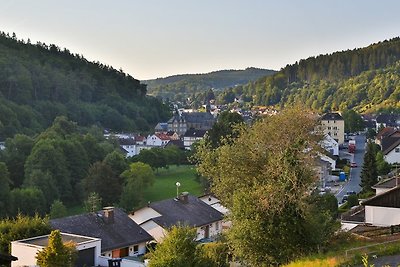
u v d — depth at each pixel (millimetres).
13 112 149125
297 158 28781
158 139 171750
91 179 94312
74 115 189875
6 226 42906
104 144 124250
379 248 26781
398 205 39344
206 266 26281
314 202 29500
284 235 27344
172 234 26391
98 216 49188
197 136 174375
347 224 42500
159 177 116125
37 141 107375
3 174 83062
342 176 98000
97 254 40844
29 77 190125
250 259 28141
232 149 35250
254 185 29156
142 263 38594
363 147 152750
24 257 38656
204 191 90812
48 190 90688
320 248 28250
